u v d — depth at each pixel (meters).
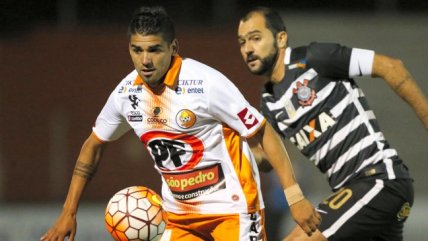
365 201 16.75
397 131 41.38
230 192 14.90
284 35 17.22
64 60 40.81
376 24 41.75
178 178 15.05
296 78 17.06
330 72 16.89
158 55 14.02
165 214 15.90
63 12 41.47
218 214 15.01
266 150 14.66
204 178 14.91
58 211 35.56
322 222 16.75
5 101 40.56
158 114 14.59
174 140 14.71
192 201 15.15
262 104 17.77
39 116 40.59
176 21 41.34
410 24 41.78
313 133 17.17
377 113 41.47
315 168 38.66
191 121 14.42
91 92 40.72
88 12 41.78
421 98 16.88
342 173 17.20
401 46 41.69
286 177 14.53
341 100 16.98
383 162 16.95
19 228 34.38
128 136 40.31
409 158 41.28
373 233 17.03
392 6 42.38
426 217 33.69
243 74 40.00
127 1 41.84
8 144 40.38
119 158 40.16
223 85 14.28
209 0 41.69
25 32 41.00
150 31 13.89
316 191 38.62
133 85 14.72
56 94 40.66
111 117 15.37
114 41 40.91
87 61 40.78
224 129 14.70
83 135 40.59
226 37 40.47
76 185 15.97
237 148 14.90
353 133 16.95
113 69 40.81
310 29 41.69
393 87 16.97
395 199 16.86
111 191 40.06
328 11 42.00
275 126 17.73
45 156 40.44
